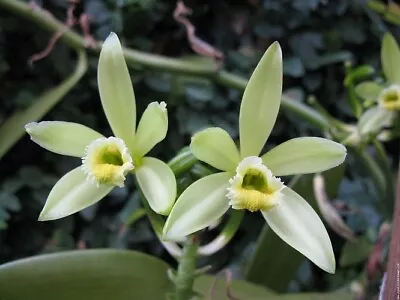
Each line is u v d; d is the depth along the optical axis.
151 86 0.38
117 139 0.19
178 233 0.17
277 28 0.41
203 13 0.41
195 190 0.18
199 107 0.39
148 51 0.40
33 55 0.38
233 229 0.21
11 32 0.37
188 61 0.38
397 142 0.44
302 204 0.18
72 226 0.37
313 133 0.40
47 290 0.22
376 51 0.43
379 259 0.31
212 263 0.39
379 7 0.36
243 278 0.33
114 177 0.18
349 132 0.32
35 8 0.35
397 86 0.30
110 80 0.19
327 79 0.42
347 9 0.42
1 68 0.36
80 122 0.38
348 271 0.39
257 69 0.18
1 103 0.37
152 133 0.19
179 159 0.19
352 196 0.39
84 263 0.22
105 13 0.38
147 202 0.19
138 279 0.23
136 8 0.38
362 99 0.35
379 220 0.39
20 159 0.37
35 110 0.33
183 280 0.21
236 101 0.40
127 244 0.37
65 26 0.35
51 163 0.37
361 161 0.35
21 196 0.36
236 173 0.18
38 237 0.36
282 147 0.19
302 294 0.27
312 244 0.18
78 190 0.19
